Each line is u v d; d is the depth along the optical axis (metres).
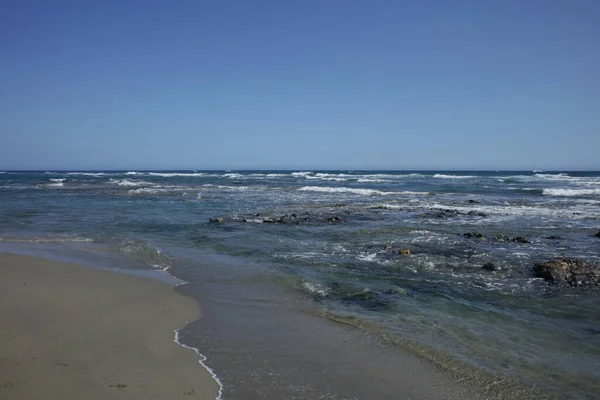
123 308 7.26
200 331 6.30
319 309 7.32
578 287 8.73
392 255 11.68
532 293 8.35
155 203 27.50
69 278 9.20
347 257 11.45
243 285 8.77
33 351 5.34
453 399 4.52
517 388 4.78
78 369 4.90
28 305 7.23
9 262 10.69
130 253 12.02
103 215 21.12
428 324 6.64
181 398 4.37
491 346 5.86
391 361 5.37
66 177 77.38
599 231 14.69
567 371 5.19
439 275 9.63
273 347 5.75
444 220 18.94
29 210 23.17
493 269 10.13
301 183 53.69
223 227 17.12
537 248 12.71
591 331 6.48
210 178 71.88
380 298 7.95
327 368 5.16
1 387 4.35
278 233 15.61
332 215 20.64
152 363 5.17
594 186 42.88
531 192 35.28
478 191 36.75
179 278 9.34
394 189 40.38
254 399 4.42
